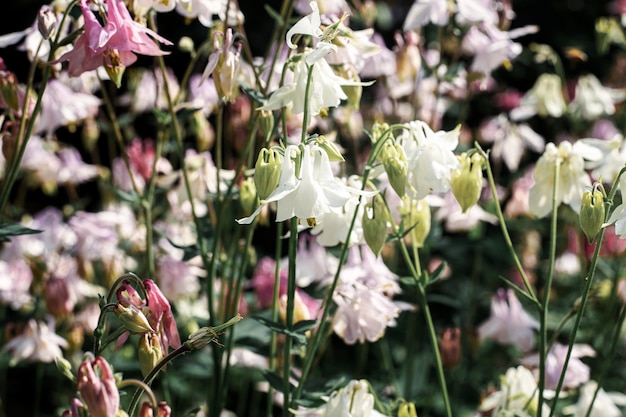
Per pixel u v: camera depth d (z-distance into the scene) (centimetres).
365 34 365
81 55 308
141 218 527
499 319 472
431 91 550
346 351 619
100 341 276
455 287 644
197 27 820
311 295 516
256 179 277
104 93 411
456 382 543
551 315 578
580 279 564
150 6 351
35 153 526
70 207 538
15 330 473
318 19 287
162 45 784
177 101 421
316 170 275
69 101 436
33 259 494
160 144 421
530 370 426
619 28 679
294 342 392
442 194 494
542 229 648
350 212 329
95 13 433
